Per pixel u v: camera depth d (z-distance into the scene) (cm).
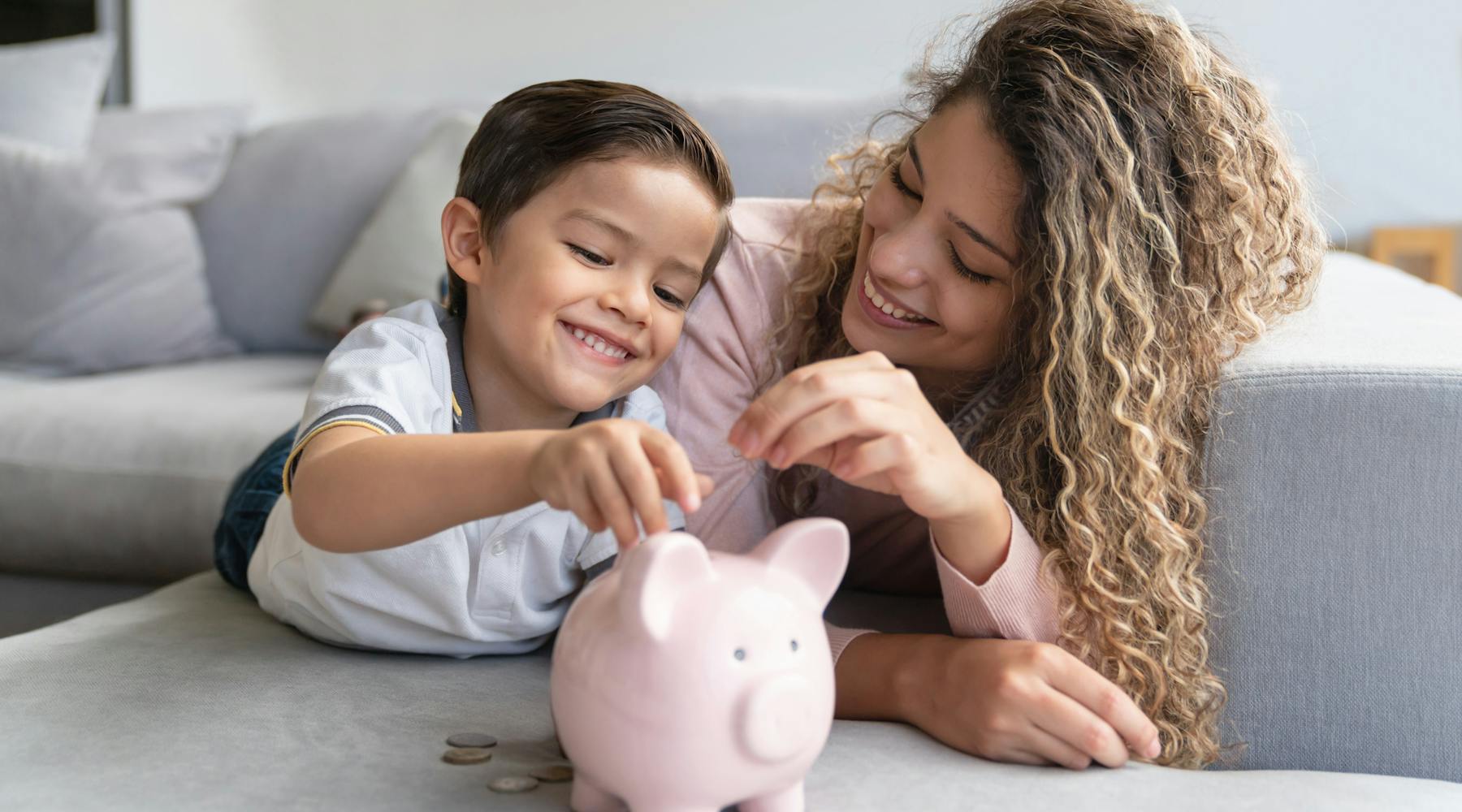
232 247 215
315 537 72
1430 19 231
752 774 57
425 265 195
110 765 66
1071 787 68
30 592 164
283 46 267
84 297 200
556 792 64
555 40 256
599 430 60
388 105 229
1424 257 234
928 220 86
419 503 67
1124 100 86
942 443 71
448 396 91
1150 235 85
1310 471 78
